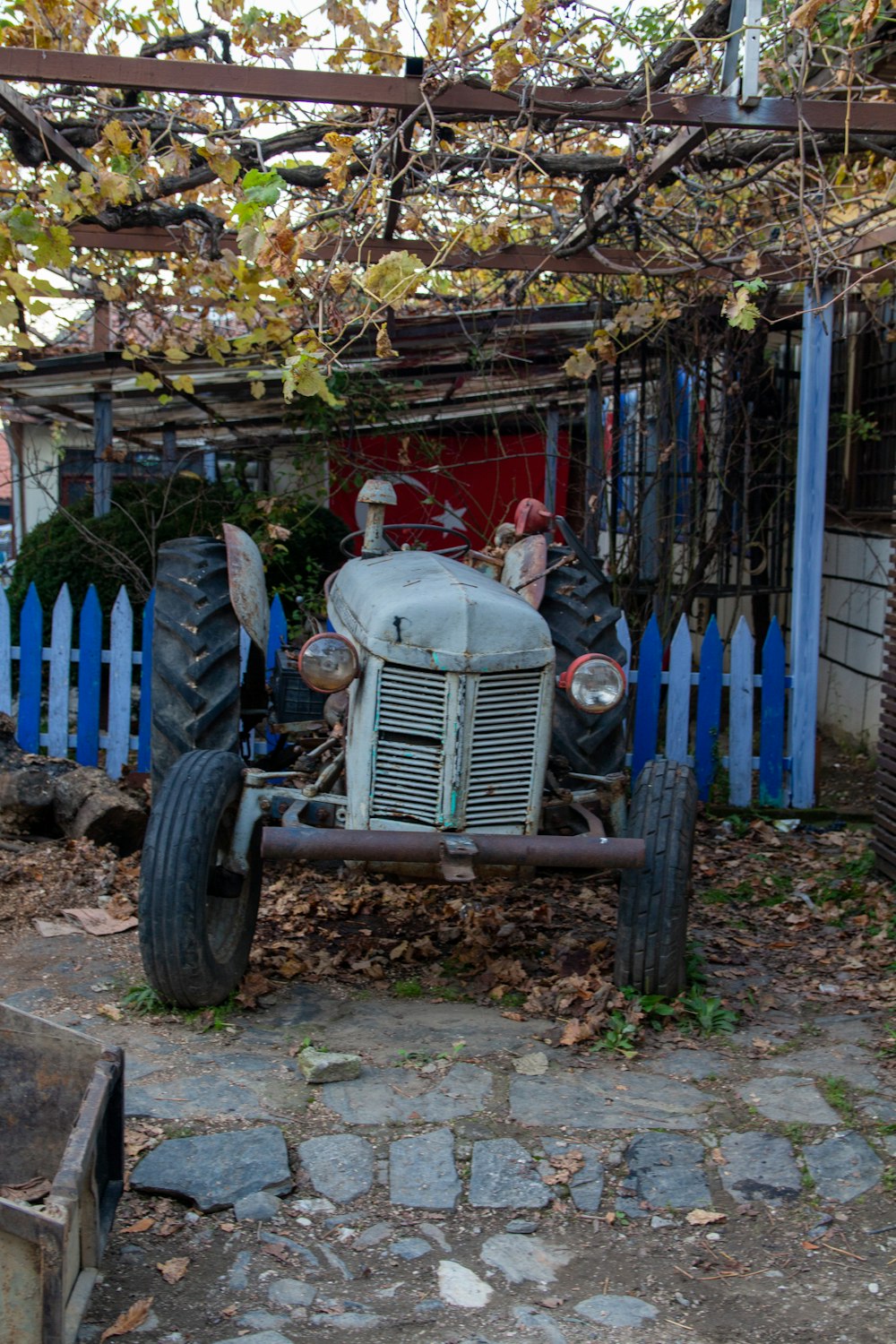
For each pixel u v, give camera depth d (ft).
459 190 17.81
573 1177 10.70
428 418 33.63
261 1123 11.36
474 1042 13.19
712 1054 13.14
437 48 14.42
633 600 29.35
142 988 13.93
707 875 19.70
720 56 14.64
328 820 13.98
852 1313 9.18
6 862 18.02
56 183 16.43
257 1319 8.90
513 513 36.47
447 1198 10.36
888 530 26.89
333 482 34.60
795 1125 11.60
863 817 22.74
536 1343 8.73
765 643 22.79
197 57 18.08
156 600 16.25
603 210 19.11
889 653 19.31
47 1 16.94
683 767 14.28
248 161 17.43
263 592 16.55
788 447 30.53
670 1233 10.07
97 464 29.96
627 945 13.61
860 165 20.36
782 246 20.62
